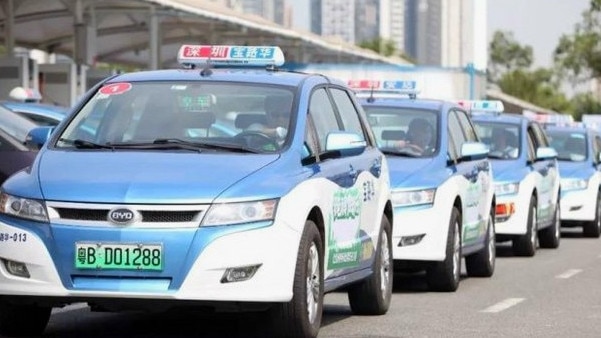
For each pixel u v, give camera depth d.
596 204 43.34
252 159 15.99
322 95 18.33
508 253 35.16
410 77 64.69
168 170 15.46
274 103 17.20
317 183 16.38
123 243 14.83
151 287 14.83
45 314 16.56
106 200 14.96
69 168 15.69
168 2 56.53
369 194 18.98
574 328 18.62
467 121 27.97
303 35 78.44
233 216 14.98
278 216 15.20
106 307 15.08
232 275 14.89
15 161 21.31
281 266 15.10
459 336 17.48
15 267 15.17
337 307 20.95
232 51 18.94
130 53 88.25
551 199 36.88
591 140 44.28
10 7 59.12
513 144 34.28
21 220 15.19
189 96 17.36
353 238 18.05
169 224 14.85
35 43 79.06
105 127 17.06
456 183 24.52
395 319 19.34
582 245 39.38
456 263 24.36
